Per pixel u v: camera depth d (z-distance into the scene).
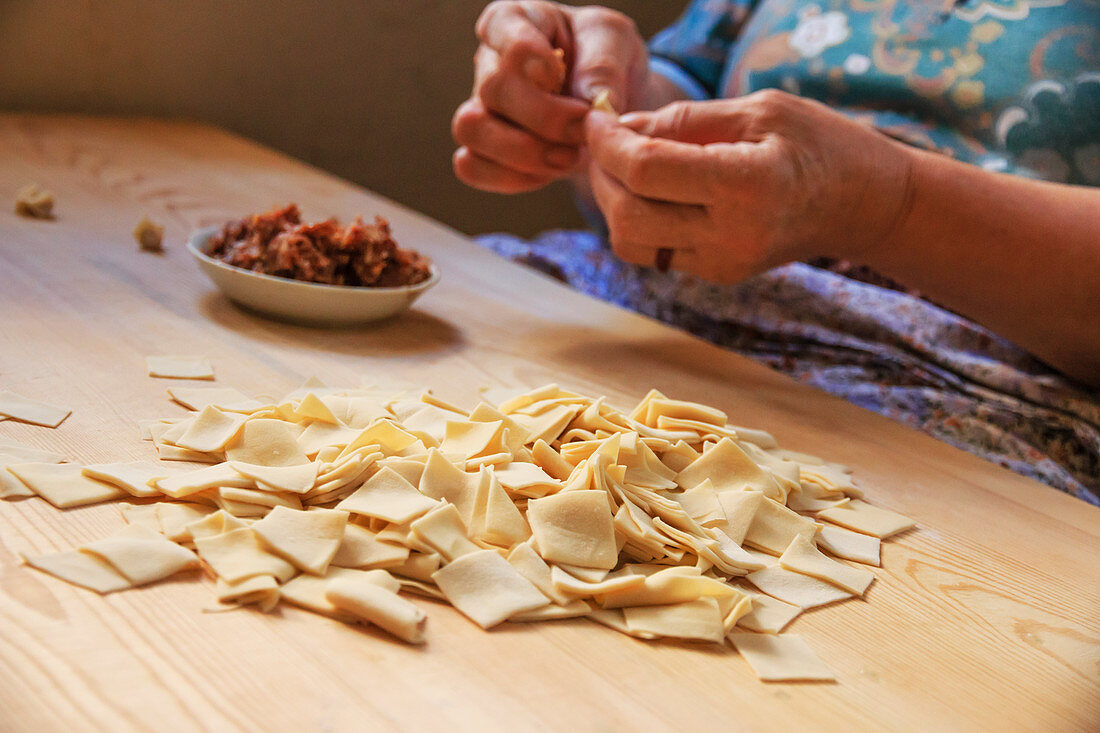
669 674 0.45
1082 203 0.91
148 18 1.72
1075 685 0.49
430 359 0.85
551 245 1.52
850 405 0.88
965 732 0.44
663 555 0.54
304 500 0.54
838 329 1.10
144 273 0.95
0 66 1.60
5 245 0.96
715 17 1.49
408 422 0.64
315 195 1.38
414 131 2.15
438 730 0.39
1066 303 0.88
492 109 1.04
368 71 2.03
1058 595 0.58
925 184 0.90
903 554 0.61
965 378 1.00
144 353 0.75
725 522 0.58
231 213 1.22
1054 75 1.09
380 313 0.88
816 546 0.61
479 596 0.48
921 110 1.19
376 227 0.92
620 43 1.10
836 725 0.43
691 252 0.91
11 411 0.61
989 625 0.54
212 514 0.51
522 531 0.53
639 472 0.61
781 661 0.47
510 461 0.59
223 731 0.37
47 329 0.77
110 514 0.52
